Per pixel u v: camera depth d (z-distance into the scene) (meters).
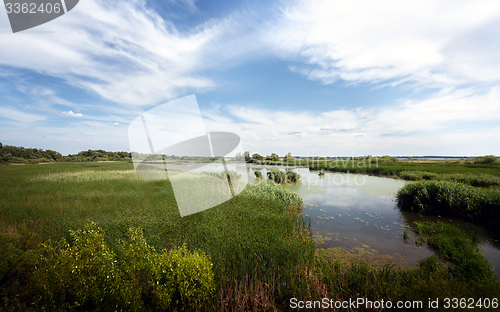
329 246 5.33
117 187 10.45
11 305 2.45
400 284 3.47
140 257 2.95
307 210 8.73
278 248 4.20
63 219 5.63
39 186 10.64
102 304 2.62
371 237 5.94
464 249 4.79
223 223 5.50
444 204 8.14
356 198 10.98
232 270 3.49
